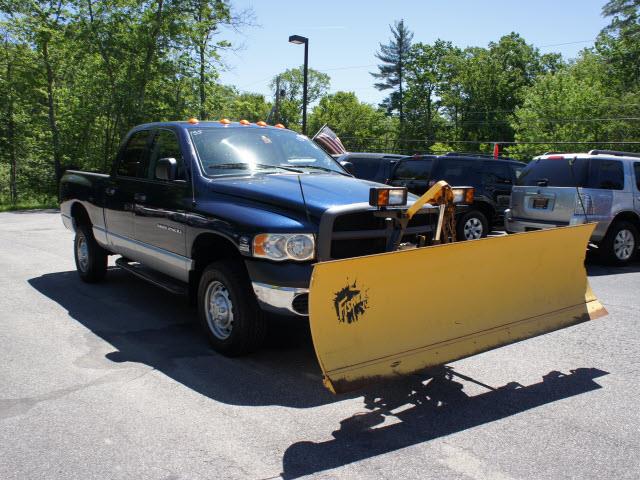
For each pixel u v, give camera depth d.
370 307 3.80
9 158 37.38
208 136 5.69
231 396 4.11
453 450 3.37
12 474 3.06
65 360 4.79
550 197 9.59
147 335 5.50
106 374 4.49
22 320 5.95
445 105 74.00
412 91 76.50
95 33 27.75
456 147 71.94
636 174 9.83
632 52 48.22
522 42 71.50
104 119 30.98
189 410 3.87
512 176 12.41
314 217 4.35
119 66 29.19
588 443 3.47
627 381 4.48
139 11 28.55
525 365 4.83
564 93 42.25
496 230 14.08
